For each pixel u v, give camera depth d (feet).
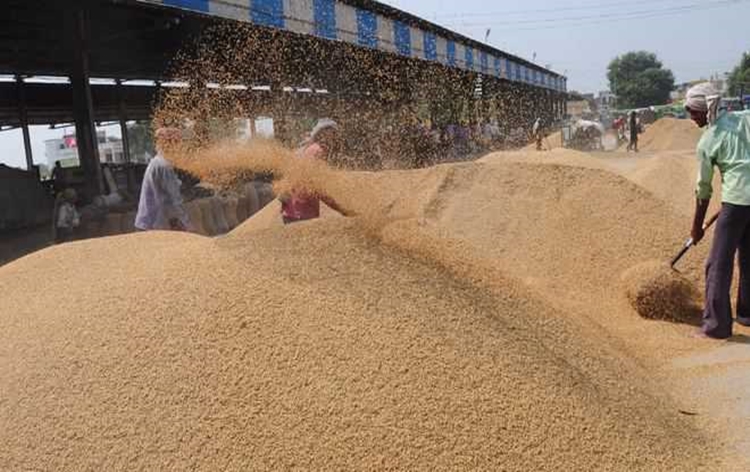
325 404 7.04
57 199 29.60
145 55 44.68
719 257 12.89
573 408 7.60
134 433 6.80
